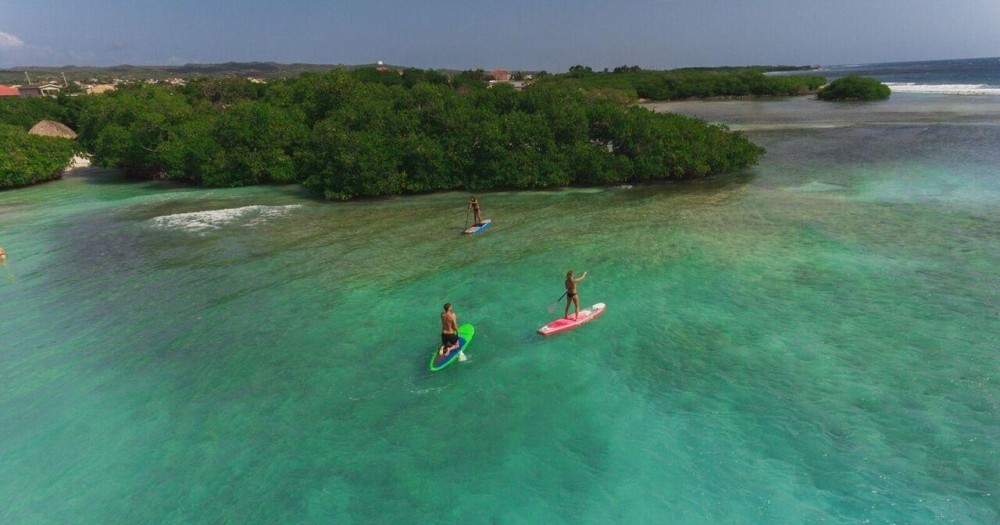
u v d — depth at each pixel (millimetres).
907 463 10844
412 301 19719
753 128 64812
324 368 15539
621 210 30859
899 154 42625
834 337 15766
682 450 11609
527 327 17453
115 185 45438
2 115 67750
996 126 53219
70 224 31750
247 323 18453
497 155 37625
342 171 36281
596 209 31438
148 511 10656
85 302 20516
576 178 38594
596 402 13461
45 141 47969
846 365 14336
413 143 37531
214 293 21031
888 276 19656
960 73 178000
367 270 22953
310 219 31656
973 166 36438
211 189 41875
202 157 41594
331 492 10945
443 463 11617
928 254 21422
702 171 37719
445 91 44250
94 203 37719
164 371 15664
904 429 11797
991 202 27875
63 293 21422
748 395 13344
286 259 24625
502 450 11930
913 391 13078
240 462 11914
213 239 27953
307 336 17422
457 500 10578
